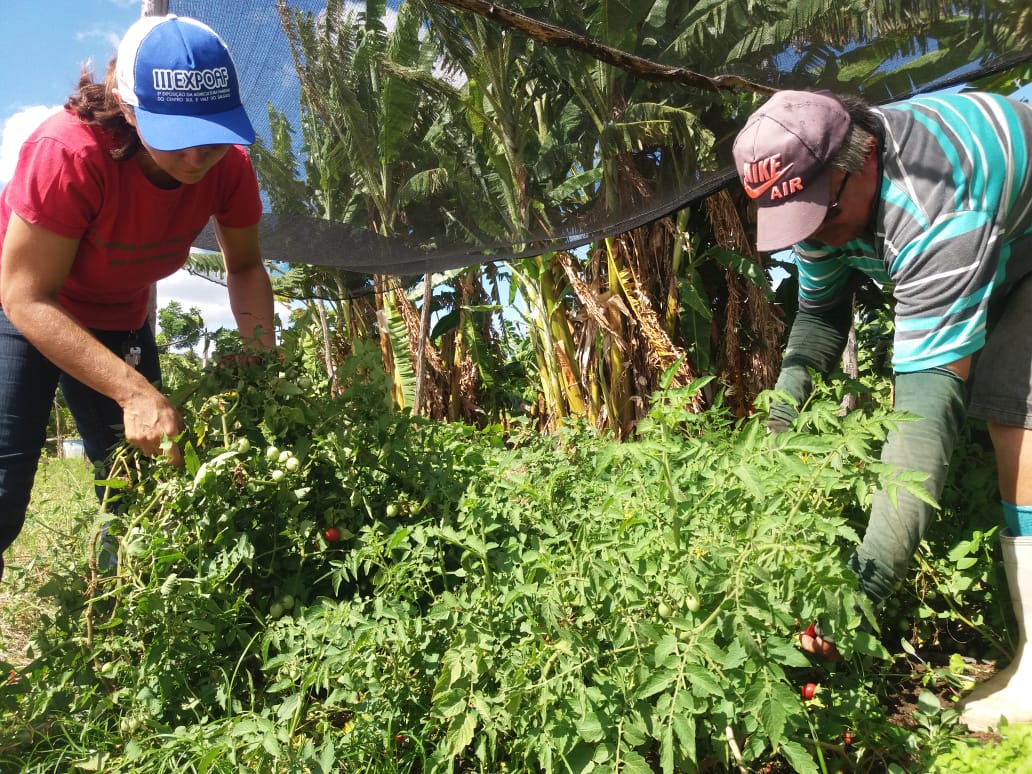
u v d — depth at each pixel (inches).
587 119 130.8
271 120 126.6
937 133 81.2
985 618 105.0
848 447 67.4
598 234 154.1
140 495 89.4
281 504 93.0
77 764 74.8
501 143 133.0
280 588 91.2
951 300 79.4
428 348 303.7
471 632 69.6
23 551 143.9
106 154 88.2
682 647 62.6
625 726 63.4
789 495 73.0
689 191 139.9
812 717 75.7
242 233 110.3
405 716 76.1
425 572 85.8
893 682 97.5
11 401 97.8
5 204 91.4
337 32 116.6
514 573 77.3
